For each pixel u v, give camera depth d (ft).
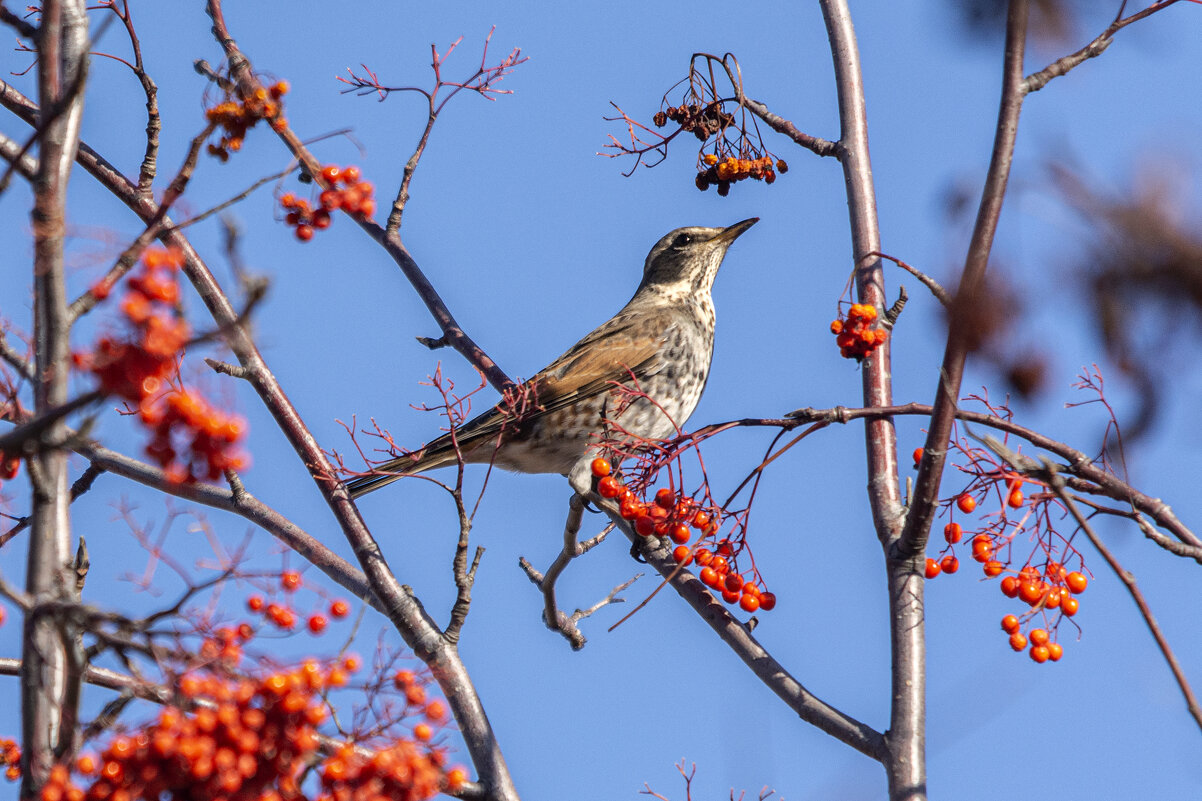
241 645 23.45
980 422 31.76
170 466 21.72
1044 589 31.35
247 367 40.32
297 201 32.30
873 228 43.29
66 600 23.47
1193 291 10.48
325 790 24.00
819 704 33.81
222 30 41.98
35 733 23.07
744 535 34.68
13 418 26.50
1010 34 14.35
